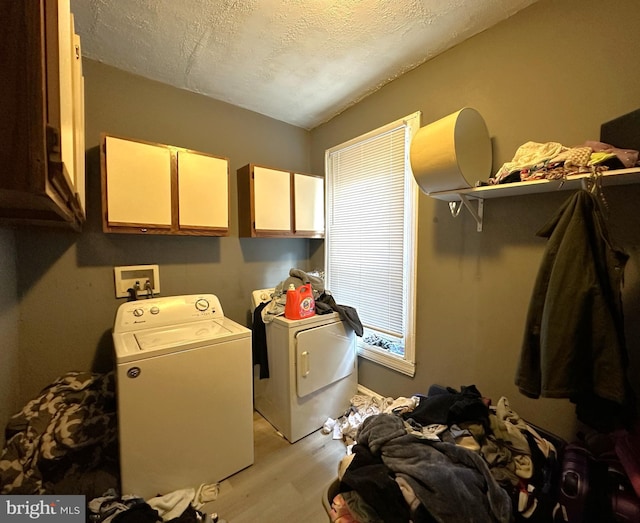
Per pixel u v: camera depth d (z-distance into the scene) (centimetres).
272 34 150
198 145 211
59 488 129
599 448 112
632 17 106
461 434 110
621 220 110
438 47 163
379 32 150
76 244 169
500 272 148
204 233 188
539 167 110
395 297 205
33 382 159
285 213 229
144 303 175
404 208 195
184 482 142
